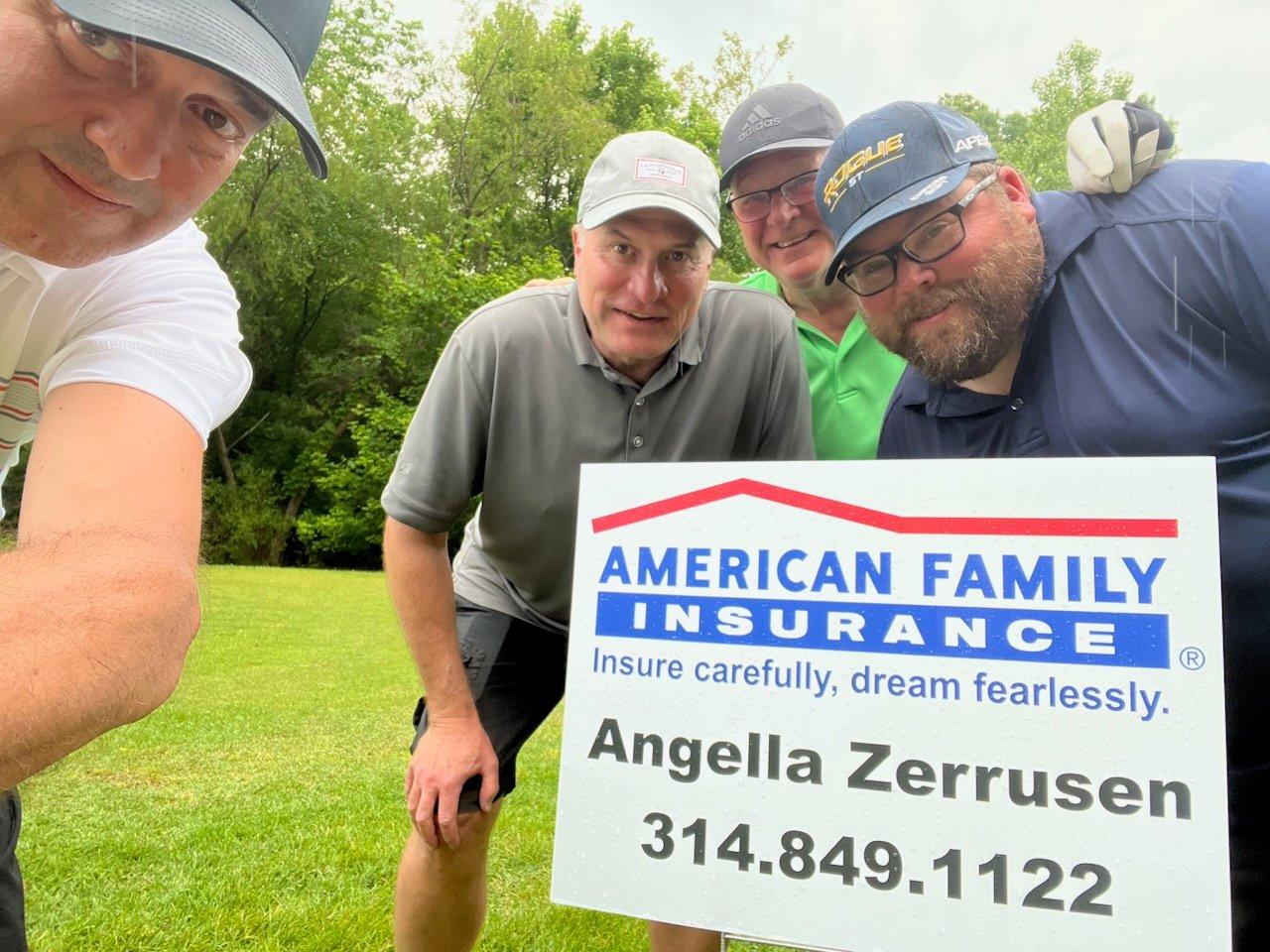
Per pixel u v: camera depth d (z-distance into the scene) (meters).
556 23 29.02
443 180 26.33
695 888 1.24
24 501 1.11
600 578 1.37
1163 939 1.08
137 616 0.94
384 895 2.96
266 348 25.86
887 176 1.72
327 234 24.91
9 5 1.03
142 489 1.09
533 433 2.09
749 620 1.29
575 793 1.31
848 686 1.23
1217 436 1.58
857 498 1.27
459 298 23.61
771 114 2.52
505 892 3.08
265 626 10.13
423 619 2.15
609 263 1.92
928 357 1.80
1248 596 1.58
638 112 30.23
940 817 1.17
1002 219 1.72
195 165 1.18
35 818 3.68
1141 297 1.64
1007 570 1.20
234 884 3.03
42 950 2.54
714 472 1.33
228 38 1.08
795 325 2.31
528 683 2.43
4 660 0.84
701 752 1.27
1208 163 1.69
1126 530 1.16
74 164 1.10
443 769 2.04
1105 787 1.12
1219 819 1.09
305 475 24.92
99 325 1.29
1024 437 1.81
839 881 1.19
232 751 4.90
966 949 1.14
